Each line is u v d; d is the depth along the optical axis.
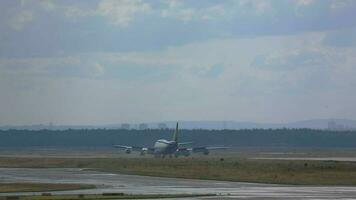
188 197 157.25
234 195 163.00
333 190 183.38
